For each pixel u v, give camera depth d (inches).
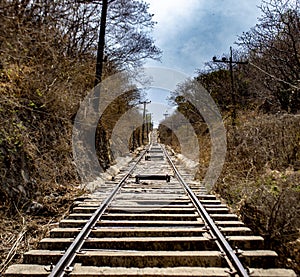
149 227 265.3
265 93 821.2
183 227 265.9
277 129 498.3
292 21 634.8
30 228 282.2
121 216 295.7
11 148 345.1
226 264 196.1
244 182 416.2
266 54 710.5
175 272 178.9
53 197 374.9
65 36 563.2
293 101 649.6
